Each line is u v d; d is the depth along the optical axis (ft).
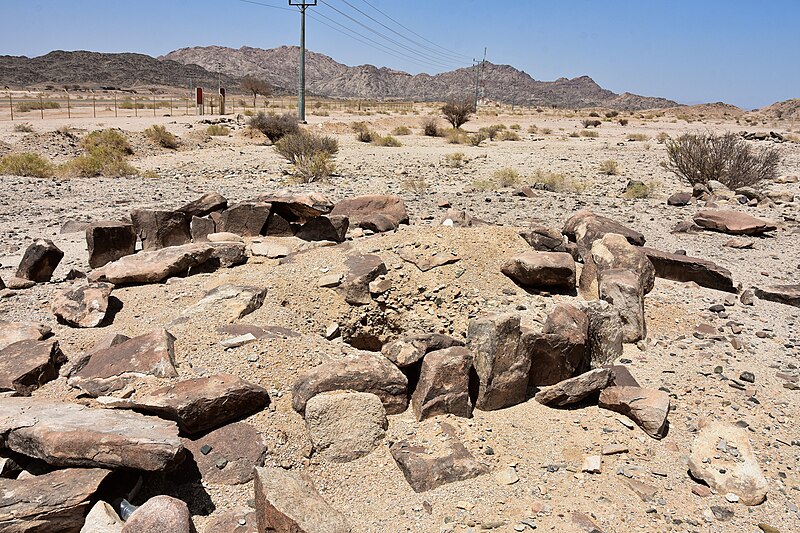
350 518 13.97
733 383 20.31
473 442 16.51
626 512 14.30
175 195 54.13
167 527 11.30
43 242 27.81
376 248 29.68
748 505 14.79
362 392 16.97
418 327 25.43
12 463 13.73
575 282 27.66
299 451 15.53
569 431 17.44
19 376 16.84
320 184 62.75
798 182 70.08
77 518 12.33
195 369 17.75
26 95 308.40
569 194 60.23
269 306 23.72
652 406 17.65
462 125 177.99
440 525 13.73
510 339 18.49
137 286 25.43
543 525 13.67
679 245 39.55
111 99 283.59
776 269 34.58
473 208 49.16
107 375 17.25
